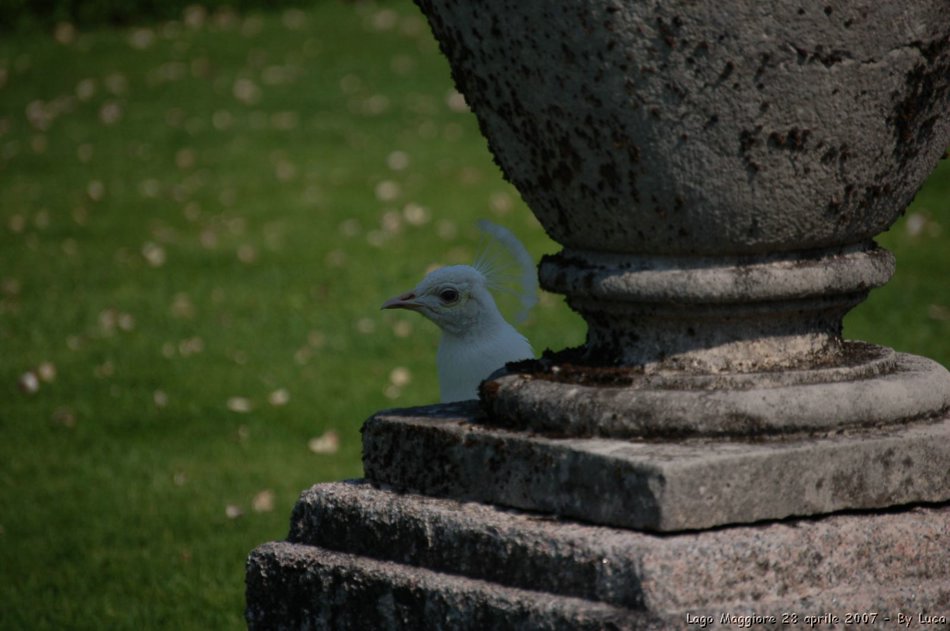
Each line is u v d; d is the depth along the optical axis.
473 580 5.62
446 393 9.35
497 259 9.57
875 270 5.96
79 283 19.22
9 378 15.55
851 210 5.71
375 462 6.30
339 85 32.44
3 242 21.27
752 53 5.29
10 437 13.85
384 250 20.45
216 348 16.58
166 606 10.14
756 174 5.49
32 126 29.17
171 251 20.70
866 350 6.33
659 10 5.27
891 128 5.59
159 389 15.22
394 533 5.95
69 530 11.66
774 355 5.92
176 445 13.61
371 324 17.38
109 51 35.66
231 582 10.53
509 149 6.00
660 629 5.02
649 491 5.24
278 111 30.19
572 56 5.46
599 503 5.42
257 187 24.33
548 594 5.38
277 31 37.91
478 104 6.03
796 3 5.23
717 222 5.59
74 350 16.55
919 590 5.49
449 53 6.05
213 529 11.62
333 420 14.18
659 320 5.90
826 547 5.39
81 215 22.70
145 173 25.48
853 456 5.52
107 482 12.70
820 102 5.40
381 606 5.86
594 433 5.66
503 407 5.96
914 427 5.75
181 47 36.06
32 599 10.30
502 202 22.84
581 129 5.60
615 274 5.86
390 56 35.12
